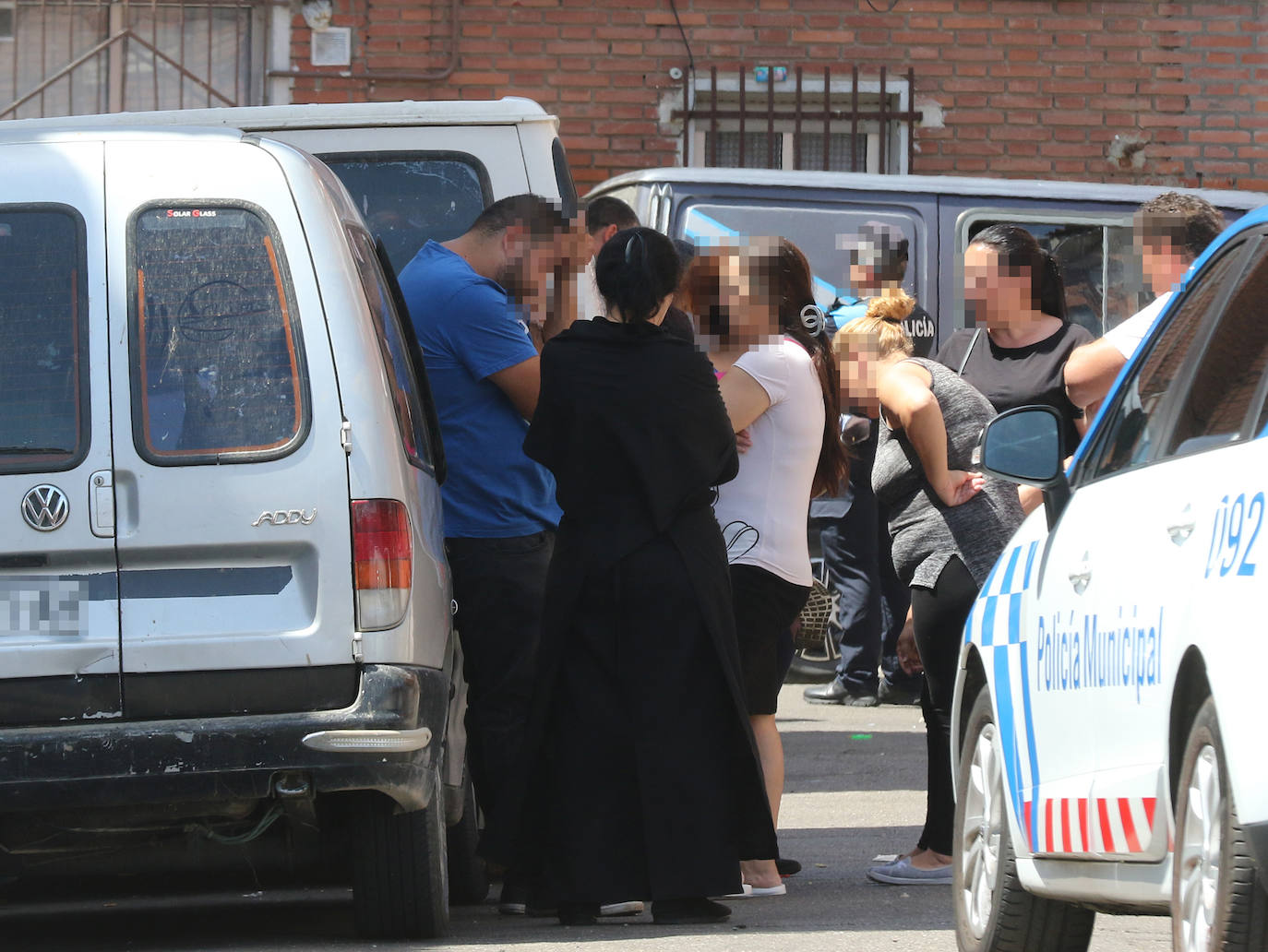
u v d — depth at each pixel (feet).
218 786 59.88
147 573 60.64
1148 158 184.34
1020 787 57.06
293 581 61.16
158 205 62.49
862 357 78.13
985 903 60.85
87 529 60.39
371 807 64.13
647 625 66.13
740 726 66.18
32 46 179.32
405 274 78.74
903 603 139.95
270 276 62.39
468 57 181.37
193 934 70.49
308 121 101.55
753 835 66.49
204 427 61.21
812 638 82.28
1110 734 49.32
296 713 60.54
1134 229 79.71
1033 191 141.79
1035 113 183.93
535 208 76.79
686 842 65.46
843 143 186.09
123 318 61.57
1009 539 74.64
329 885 85.35
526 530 76.69
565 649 66.80
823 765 115.03
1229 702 40.63
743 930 67.21
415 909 65.36
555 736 66.80
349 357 62.18
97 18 179.93
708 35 182.50
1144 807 46.21
